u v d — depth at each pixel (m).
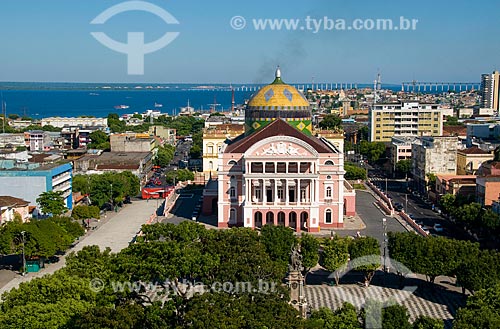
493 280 135.12
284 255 154.00
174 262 124.12
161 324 96.81
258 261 122.75
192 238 148.12
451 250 146.88
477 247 148.62
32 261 169.38
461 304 143.38
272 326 93.56
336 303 143.88
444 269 145.75
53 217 189.25
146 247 127.81
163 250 127.12
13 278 163.38
